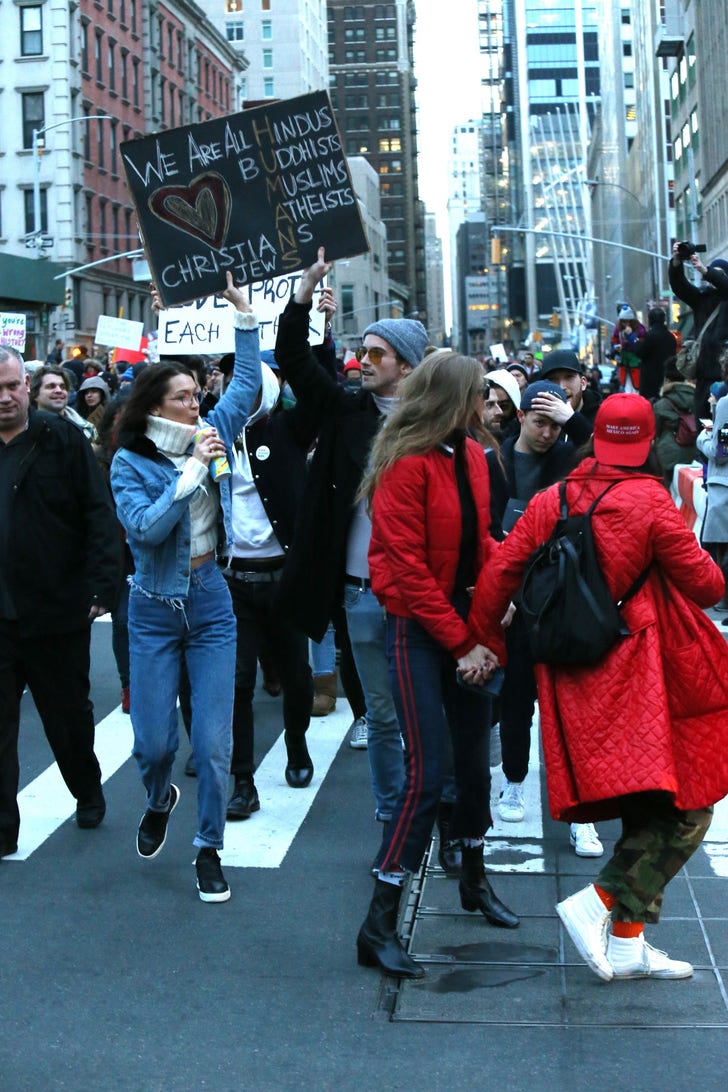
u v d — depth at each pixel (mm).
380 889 4980
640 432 4598
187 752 8227
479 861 5352
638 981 4816
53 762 8070
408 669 4961
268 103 6273
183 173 6293
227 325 7809
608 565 4496
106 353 37125
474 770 5246
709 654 4535
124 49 70562
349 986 4852
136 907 5676
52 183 62000
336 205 6309
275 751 8172
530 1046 4352
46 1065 4297
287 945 5250
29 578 6230
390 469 4914
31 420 6289
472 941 5207
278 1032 4500
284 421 6949
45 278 45500
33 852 6410
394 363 5766
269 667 9477
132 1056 4352
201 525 5715
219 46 91188
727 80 61844
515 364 14125
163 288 6387
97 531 6277
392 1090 4102
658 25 84375
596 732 4457
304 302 5934
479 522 5020
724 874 5934
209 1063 4297
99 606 6262
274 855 6320
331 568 5844
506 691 6617
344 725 8773
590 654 4441
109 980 4938
